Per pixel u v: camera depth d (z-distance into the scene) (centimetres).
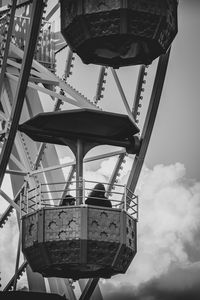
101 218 3766
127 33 3709
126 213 3819
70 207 3753
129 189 4056
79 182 3853
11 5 3931
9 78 4528
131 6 3678
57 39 4838
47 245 3753
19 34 4675
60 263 3772
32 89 4759
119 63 3900
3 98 4541
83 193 3766
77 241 3728
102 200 3819
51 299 4028
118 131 4006
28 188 4400
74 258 3756
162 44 3809
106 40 3762
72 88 4506
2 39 4066
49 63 4800
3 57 3997
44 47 4809
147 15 3706
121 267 3872
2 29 4125
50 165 4619
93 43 3778
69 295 4506
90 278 4178
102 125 3922
